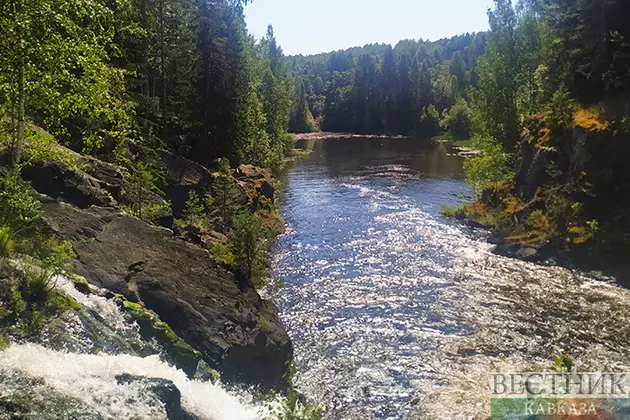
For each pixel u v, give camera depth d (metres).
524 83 48.59
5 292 8.77
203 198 28.62
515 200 33.22
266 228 31.38
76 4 11.45
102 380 7.93
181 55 38.56
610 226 25.34
